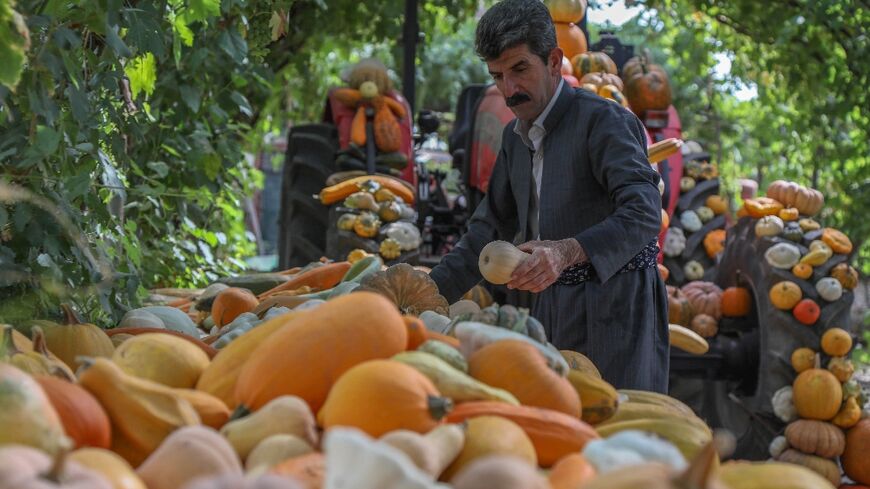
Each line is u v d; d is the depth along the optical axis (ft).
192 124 18.13
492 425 5.51
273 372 6.02
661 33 28.50
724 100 30.86
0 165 9.39
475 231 12.40
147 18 10.45
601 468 4.87
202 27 16.01
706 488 4.01
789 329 18.98
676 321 20.59
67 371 6.64
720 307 20.74
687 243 22.16
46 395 5.20
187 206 20.59
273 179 53.67
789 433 18.61
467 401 5.95
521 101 11.62
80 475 4.09
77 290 9.61
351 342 6.10
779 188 20.40
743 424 20.52
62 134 9.97
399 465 4.15
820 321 18.94
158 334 6.98
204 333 12.46
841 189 24.99
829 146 25.54
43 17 8.79
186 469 4.81
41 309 9.16
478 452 5.37
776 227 19.67
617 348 11.68
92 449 4.70
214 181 19.84
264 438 5.45
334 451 4.17
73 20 9.95
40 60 8.98
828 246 19.38
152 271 17.53
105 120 11.92
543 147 11.86
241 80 18.39
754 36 25.29
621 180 11.12
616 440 5.04
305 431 5.48
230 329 9.86
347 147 22.86
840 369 18.70
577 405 6.45
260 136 31.19
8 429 4.66
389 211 20.89
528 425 5.74
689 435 6.40
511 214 12.67
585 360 8.45
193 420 5.73
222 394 6.40
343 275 13.85
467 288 12.18
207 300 12.85
